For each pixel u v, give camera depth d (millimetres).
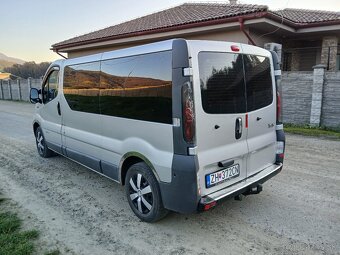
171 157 2951
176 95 2820
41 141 6230
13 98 25391
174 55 2824
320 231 3199
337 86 8688
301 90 9469
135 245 3029
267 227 3301
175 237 3160
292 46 13273
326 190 4285
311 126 9258
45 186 4699
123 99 3533
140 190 3455
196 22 11023
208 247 2963
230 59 3174
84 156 4547
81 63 4363
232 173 3293
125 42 14375
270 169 3820
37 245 3043
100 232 3289
